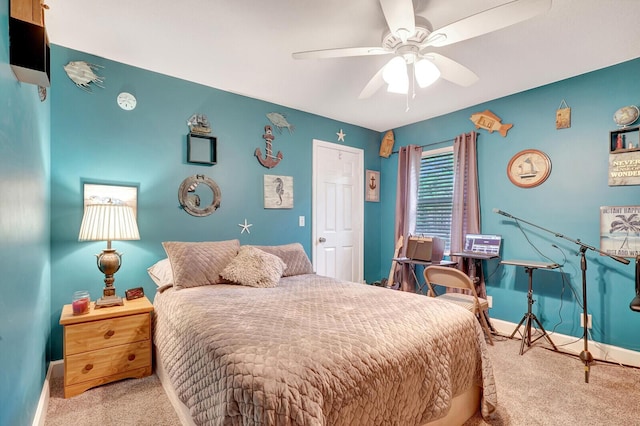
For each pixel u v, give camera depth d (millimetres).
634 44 2217
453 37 1743
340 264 3992
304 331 1403
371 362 1243
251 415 1005
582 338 2674
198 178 2879
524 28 2025
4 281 1092
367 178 4309
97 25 2025
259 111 3287
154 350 2297
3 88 1104
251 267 2459
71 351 1966
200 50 2338
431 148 3869
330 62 2502
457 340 1653
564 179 2801
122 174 2514
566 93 2781
